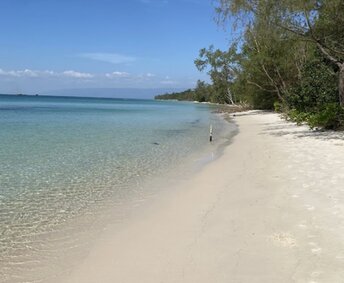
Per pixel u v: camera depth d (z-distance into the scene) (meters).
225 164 13.55
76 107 79.56
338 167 11.24
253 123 35.00
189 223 7.31
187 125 35.38
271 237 6.25
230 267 5.29
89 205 8.91
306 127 25.97
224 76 79.56
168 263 5.56
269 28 20.80
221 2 20.97
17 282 5.21
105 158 15.60
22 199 9.42
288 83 45.00
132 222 7.61
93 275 5.33
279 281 4.84
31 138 22.05
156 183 11.10
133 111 68.50
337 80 24.72
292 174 10.73
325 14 19.27
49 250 6.31
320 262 5.27
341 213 7.16
